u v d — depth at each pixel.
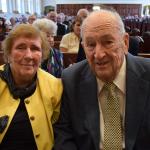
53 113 1.58
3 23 7.86
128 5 19.05
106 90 1.46
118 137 1.42
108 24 1.30
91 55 1.36
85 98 1.50
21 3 14.82
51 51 2.56
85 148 1.46
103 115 1.46
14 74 1.54
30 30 1.49
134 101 1.42
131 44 2.98
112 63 1.36
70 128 1.55
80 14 3.77
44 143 1.51
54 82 1.59
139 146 1.40
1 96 1.53
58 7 19.33
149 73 1.47
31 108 1.51
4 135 1.49
